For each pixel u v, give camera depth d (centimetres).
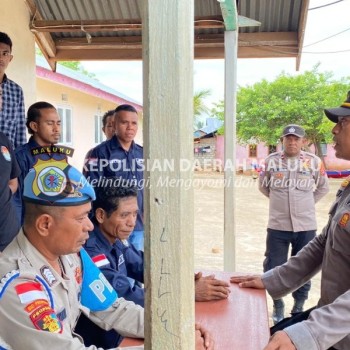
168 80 76
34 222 120
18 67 491
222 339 146
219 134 2234
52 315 111
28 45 507
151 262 79
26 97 509
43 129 308
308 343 128
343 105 174
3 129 340
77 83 1014
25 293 110
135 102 1480
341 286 163
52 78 886
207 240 668
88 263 156
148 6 75
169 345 79
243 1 489
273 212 405
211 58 527
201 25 454
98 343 163
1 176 232
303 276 195
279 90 1828
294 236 398
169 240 78
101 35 542
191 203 81
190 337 82
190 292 81
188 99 78
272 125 1858
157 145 77
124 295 173
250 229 762
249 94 1880
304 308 386
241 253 587
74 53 556
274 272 198
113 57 556
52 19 538
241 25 370
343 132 172
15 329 108
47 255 124
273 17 505
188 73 78
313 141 1806
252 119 1883
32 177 121
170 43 75
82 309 146
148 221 79
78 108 1160
